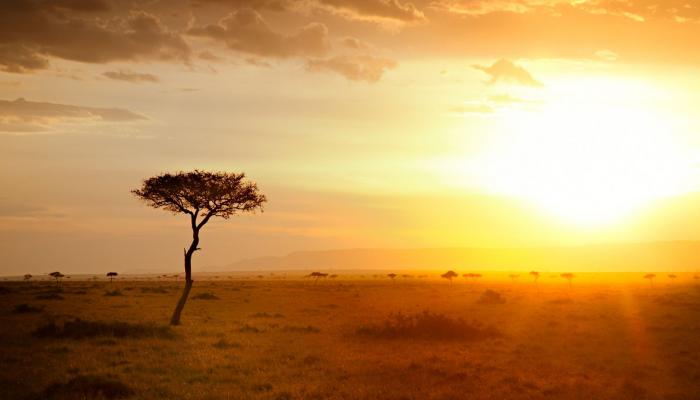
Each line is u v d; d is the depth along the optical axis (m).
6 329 36.09
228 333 34.81
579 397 18.50
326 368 23.20
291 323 41.81
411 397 18.17
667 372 23.05
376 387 19.58
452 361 24.98
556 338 33.31
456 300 71.19
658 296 76.31
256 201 42.19
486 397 18.33
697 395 18.94
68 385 18.78
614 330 37.22
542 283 152.88
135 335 31.98
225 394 18.50
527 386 20.17
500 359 25.86
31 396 18.00
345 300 72.12
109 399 17.95
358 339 32.75
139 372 22.06
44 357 25.23
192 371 22.52
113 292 83.25
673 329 37.66
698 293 85.75
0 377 20.94
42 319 43.50
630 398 18.44
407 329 33.97
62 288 109.56
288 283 155.38
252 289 108.38
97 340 30.48
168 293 87.75
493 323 41.69
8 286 120.00
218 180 40.78
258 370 22.67
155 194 40.34
